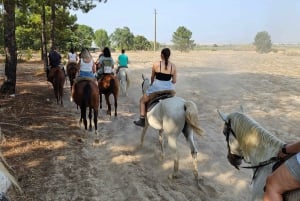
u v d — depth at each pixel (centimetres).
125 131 1032
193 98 1465
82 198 639
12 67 1471
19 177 702
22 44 3797
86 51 983
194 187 676
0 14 1485
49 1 1761
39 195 643
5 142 885
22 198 623
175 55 4903
